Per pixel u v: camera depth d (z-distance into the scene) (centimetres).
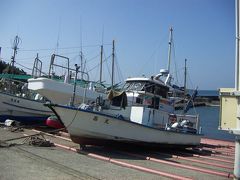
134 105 1301
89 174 732
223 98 632
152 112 1263
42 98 1767
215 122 2659
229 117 623
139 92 1338
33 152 953
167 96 1463
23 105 1711
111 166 856
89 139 1073
